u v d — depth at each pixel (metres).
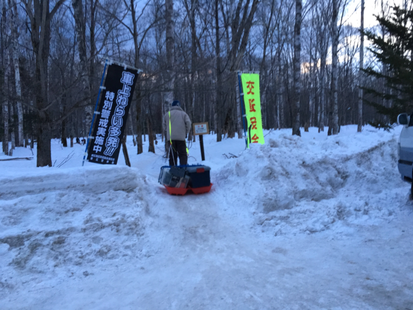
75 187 3.77
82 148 17.91
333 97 19.67
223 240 3.55
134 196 4.08
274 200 4.25
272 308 2.10
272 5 15.57
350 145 6.20
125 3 9.88
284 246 3.34
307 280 2.51
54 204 3.46
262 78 19.41
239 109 15.77
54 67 10.75
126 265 2.98
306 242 3.40
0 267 2.64
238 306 2.15
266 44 17.55
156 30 13.93
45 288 2.53
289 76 30.44
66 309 2.22
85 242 3.12
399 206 4.12
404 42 9.55
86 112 12.75
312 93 38.44
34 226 3.12
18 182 3.54
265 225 3.87
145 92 7.07
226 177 5.62
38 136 6.77
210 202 4.82
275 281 2.53
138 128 14.58
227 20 14.57
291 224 3.86
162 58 11.11
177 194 5.09
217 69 12.17
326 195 4.64
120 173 4.09
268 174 4.63
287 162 4.96
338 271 2.64
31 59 16.42
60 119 6.79
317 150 6.32
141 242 3.38
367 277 2.48
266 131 22.55
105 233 3.30
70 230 3.16
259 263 2.93
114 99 5.90
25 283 2.56
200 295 2.35
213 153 11.38
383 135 6.73
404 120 4.37
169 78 7.00
